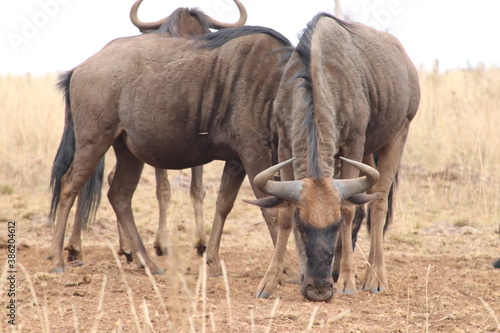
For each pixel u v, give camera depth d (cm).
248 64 2572
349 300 2264
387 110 2541
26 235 3497
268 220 2531
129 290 1906
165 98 2655
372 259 2542
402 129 2719
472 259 3114
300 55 2350
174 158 2744
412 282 2580
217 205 2819
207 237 3628
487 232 3734
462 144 5097
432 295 2341
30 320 1936
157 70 2695
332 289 2091
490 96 5388
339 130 2330
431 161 5262
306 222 2073
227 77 2589
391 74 2569
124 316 1994
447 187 4656
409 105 2722
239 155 2586
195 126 2644
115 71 2752
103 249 3356
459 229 3812
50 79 8038
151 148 2727
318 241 2058
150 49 2752
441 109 5800
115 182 2942
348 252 2397
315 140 2164
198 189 3228
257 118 2530
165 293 2303
